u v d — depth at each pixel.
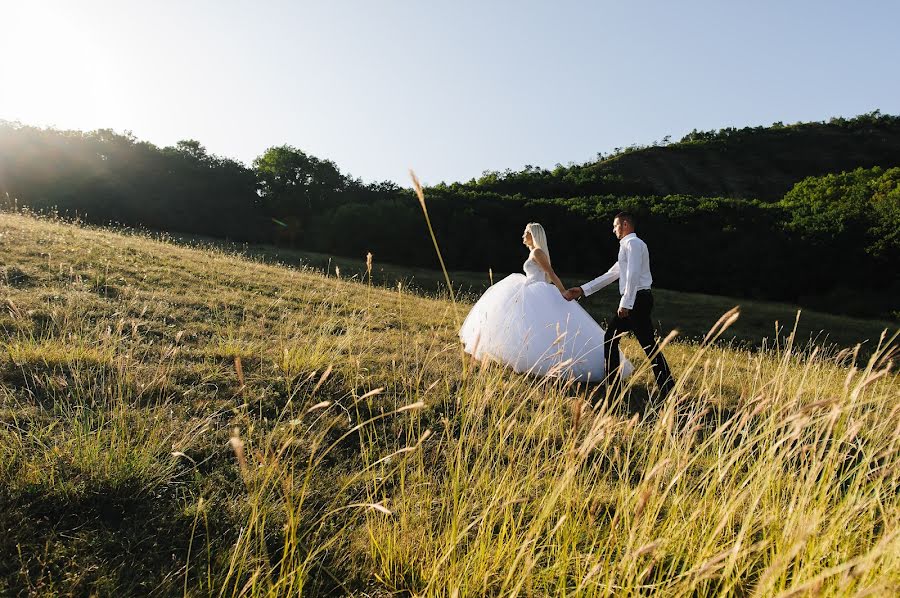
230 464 3.21
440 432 3.93
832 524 2.23
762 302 29.20
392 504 3.00
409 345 6.34
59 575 2.21
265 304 7.81
